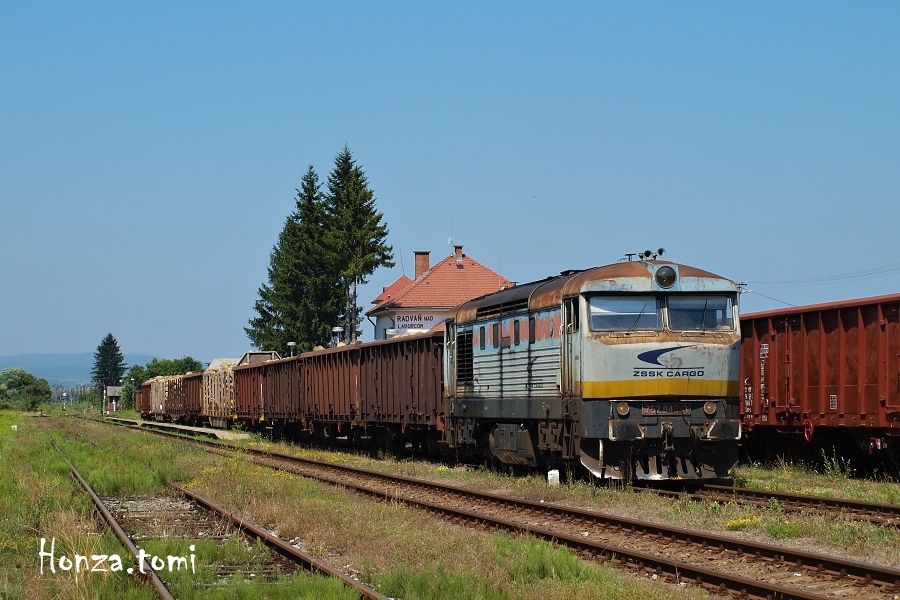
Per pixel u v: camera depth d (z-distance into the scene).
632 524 15.29
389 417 33.59
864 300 22.47
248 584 11.77
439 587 11.23
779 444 27.34
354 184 80.94
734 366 20.61
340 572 12.31
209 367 69.19
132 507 20.97
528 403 22.86
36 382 177.75
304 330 81.12
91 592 11.39
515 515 17.86
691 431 20.16
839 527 14.63
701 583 11.62
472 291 70.62
